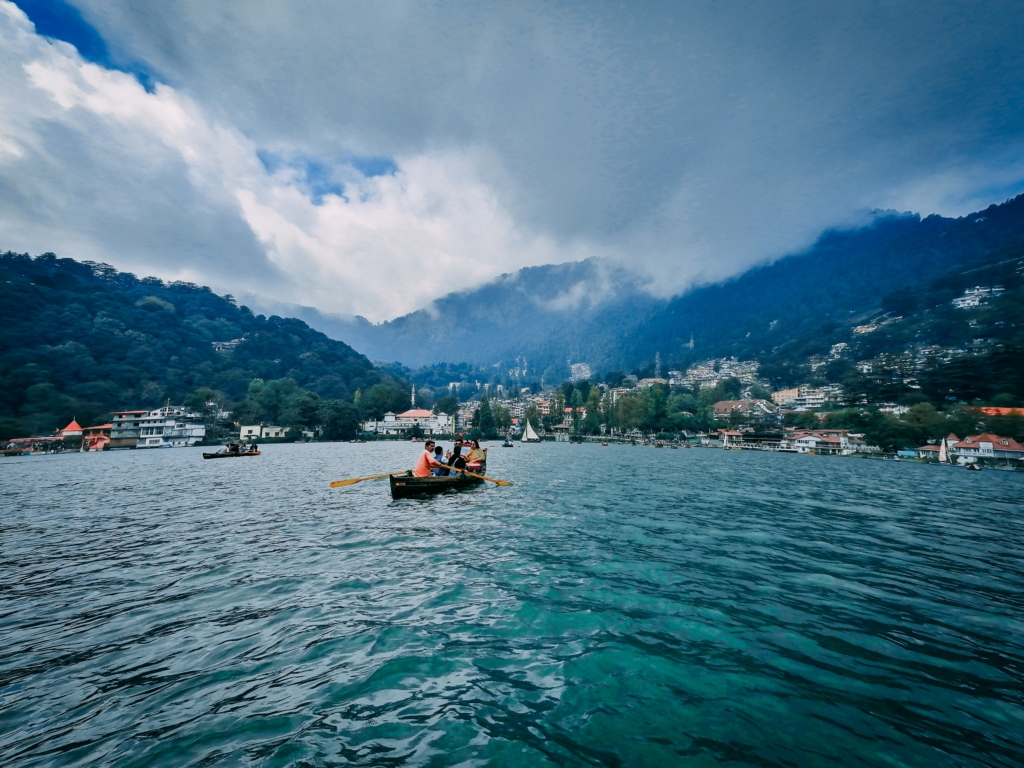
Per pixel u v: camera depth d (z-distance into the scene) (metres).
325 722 4.68
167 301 199.25
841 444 97.25
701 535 13.61
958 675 5.73
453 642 6.48
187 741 4.36
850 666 5.92
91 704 5.00
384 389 189.12
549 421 191.75
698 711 4.90
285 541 12.52
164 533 13.77
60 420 108.19
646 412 149.00
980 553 12.10
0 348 118.06
